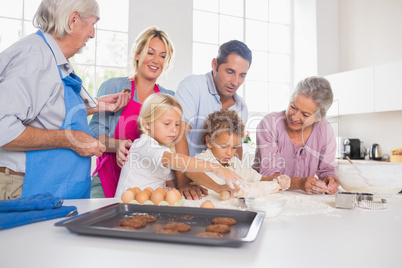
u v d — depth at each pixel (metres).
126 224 0.66
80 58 3.64
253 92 4.45
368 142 3.81
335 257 0.52
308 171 1.67
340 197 0.93
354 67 4.13
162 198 0.94
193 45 4.10
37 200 0.77
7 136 1.00
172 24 3.76
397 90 3.17
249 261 0.50
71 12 1.12
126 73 3.70
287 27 4.60
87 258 0.50
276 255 0.53
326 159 1.65
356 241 0.61
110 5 3.70
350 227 0.72
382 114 3.66
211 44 4.18
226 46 1.69
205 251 0.54
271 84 4.54
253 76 4.45
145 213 0.78
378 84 3.36
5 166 1.10
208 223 0.69
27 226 0.69
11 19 3.36
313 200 1.09
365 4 3.97
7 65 1.05
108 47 3.71
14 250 0.54
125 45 3.75
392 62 3.47
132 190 0.99
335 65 4.32
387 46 3.72
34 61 1.07
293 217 0.82
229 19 4.29
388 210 0.92
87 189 1.27
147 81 1.85
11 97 1.02
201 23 4.14
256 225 0.62
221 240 0.54
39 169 1.12
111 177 1.60
